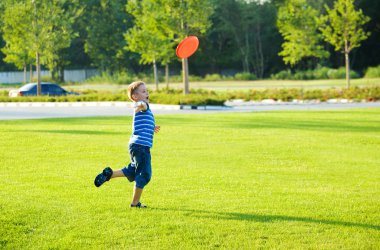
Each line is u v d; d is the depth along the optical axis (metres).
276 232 7.53
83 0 90.44
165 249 6.89
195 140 17.27
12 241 7.19
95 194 9.74
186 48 13.45
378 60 98.25
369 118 25.00
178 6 42.78
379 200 9.38
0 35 91.19
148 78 82.88
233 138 17.77
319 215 8.38
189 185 10.53
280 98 42.69
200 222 7.98
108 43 90.50
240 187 10.38
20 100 41.75
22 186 10.38
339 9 48.09
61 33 47.16
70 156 14.12
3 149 15.20
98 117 26.44
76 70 97.88
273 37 103.06
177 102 35.28
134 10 46.22
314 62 95.00
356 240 7.20
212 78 87.19
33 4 45.97
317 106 35.62
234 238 7.28
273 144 16.42
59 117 27.03
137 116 8.93
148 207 8.84
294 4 59.91
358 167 12.73
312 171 12.19
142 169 8.81
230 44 105.31
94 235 7.41
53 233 7.50
